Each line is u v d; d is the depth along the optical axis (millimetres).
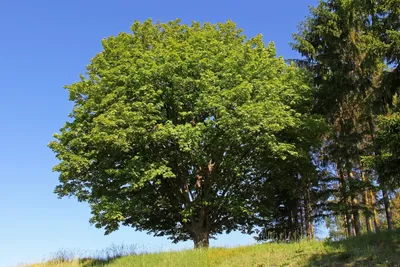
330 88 21750
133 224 21047
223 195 20203
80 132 18641
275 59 21000
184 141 17281
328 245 13281
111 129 17312
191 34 21328
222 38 21562
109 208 17438
